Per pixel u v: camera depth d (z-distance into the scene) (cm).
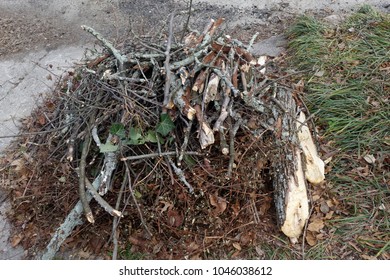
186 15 253
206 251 158
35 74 232
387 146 181
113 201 157
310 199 170
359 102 193
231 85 154
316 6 253
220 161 157
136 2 266
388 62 207
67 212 163
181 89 154
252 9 256
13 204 175
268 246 162
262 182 167
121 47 191
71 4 270
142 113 155
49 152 174
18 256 163
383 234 161
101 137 164
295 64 216
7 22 262
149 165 155
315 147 178
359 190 173
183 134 157
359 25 227
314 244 161
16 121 209
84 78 175
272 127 164
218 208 155
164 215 156
